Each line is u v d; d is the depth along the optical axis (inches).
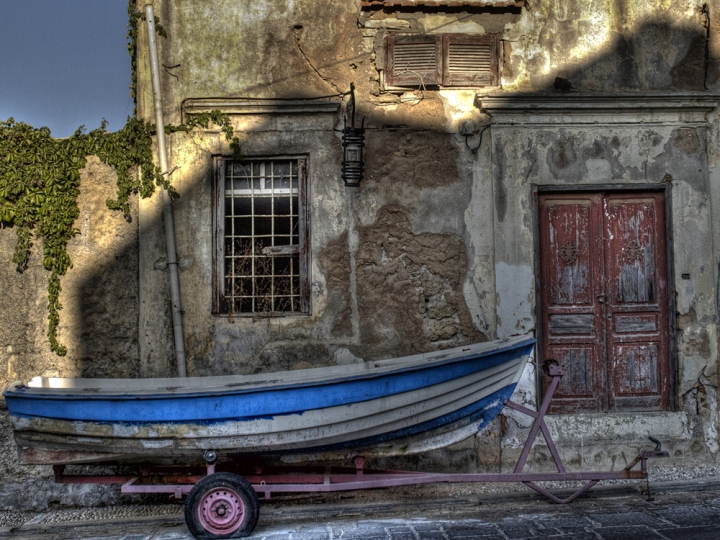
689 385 265.0
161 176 258.2
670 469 259.4
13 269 252.7
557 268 269.9
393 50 268.7
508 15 271.7
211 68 265.1
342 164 264.7
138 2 266.1
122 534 216.2
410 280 263.6
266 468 221.1
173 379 242.1
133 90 270.8
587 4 272.8
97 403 204.5
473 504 233.1
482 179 266.8
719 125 271.1
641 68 272.2
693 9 275.0
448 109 268.7
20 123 253.0
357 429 209.6
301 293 264.4
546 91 269.0
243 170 268.8
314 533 205.2
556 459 218.1
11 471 247.8
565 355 268.1
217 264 263.9
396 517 222.4
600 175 267.9
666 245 270.2
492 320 263.6
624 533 197.3
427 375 210.4
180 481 214.7
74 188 255.9
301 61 267.0
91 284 255.9
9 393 208.2
